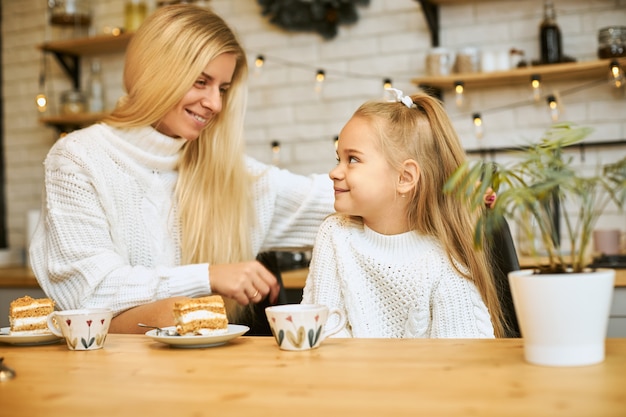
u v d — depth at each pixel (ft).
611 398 2.21
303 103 10.44
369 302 4.58
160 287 4.85
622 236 8.30
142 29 5.45
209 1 10.90
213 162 5.77
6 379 2.77
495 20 9.45
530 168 3.08
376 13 10.03
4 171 12.26
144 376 2.76
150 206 5.69
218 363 2.98
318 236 4.86
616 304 7.02
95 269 4.99
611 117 8.94
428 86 9.46
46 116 11.98
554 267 2.82
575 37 9.09
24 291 9.26
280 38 10.53
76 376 2.81
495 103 9.44
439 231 4.46
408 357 2.94
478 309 4.40
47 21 12.10
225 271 4.82
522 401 2.22
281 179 6.08
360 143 4.48
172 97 5.32
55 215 5.22
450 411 2.15
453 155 4.59
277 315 3.25
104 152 5.49
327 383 2.53
